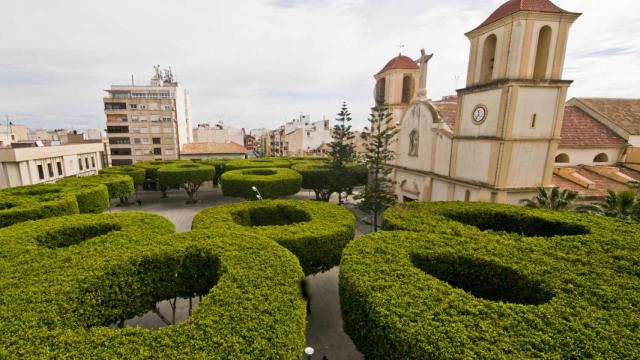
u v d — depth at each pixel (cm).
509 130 1546
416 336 455
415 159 2348
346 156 2852
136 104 6119
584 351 415
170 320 1063
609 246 779
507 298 692
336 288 1324
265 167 3175
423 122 2219
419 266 756
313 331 1028
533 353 414
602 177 1988
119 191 2338
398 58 2705
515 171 1605
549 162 1631
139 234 929
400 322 485
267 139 10631
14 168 2827
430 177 2167
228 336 471
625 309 508
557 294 561
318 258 1028
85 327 594
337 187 2805
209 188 3947
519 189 1616
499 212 1212
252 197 2275
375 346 521
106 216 1176
